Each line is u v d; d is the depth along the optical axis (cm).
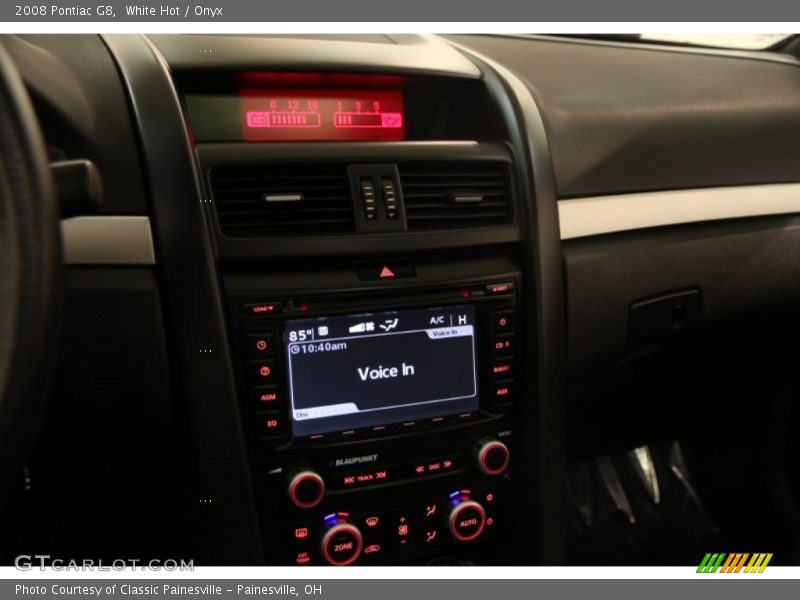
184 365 81
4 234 53
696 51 133
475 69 98
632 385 123
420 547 93
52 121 79
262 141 86
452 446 92
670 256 105
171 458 91
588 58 120
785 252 115
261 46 90
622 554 142
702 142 109
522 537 98
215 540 86
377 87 94
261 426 84
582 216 99
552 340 94
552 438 95
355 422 88
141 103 81
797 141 117
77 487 97
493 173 92
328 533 88
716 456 147
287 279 84
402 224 86
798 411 140
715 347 125
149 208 80
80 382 82
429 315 89
